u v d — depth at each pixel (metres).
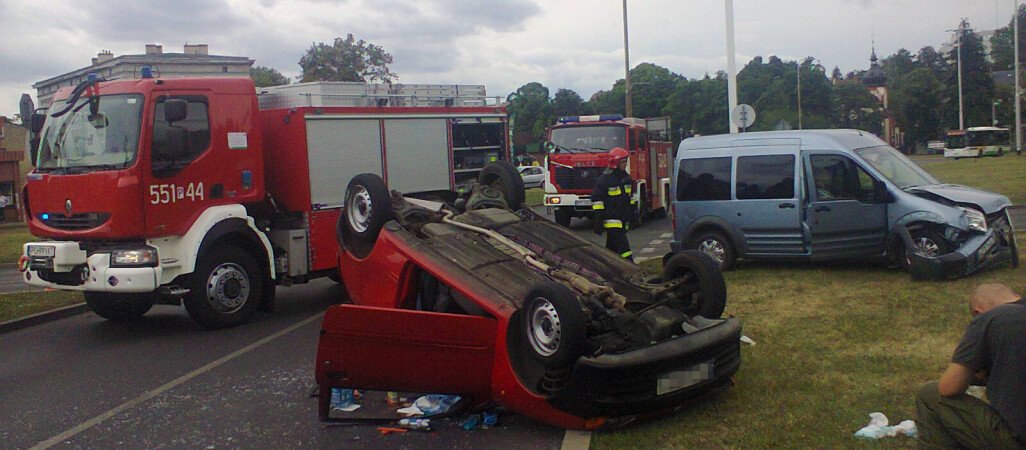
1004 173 31.22
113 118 8.85
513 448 5.21
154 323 10.09
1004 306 3.71
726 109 68.81
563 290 5.08
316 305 11.12
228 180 9.55
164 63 34.81
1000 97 88.06
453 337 5.45
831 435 4.93
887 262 10.43
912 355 6.59
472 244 6.73
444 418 5.77
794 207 10.66
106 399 6.68
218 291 9.37
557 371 5.18
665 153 23.72
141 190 8.64
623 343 5.43
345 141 10.81
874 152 10.91
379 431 5.62
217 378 7.23
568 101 87.94
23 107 9.74
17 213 37.66
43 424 6.05
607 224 9.74
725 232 11.29
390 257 6.86
